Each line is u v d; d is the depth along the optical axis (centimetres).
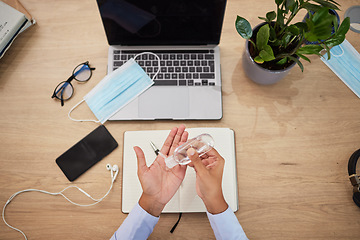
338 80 95
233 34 99
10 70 96
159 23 87
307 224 85
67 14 100
